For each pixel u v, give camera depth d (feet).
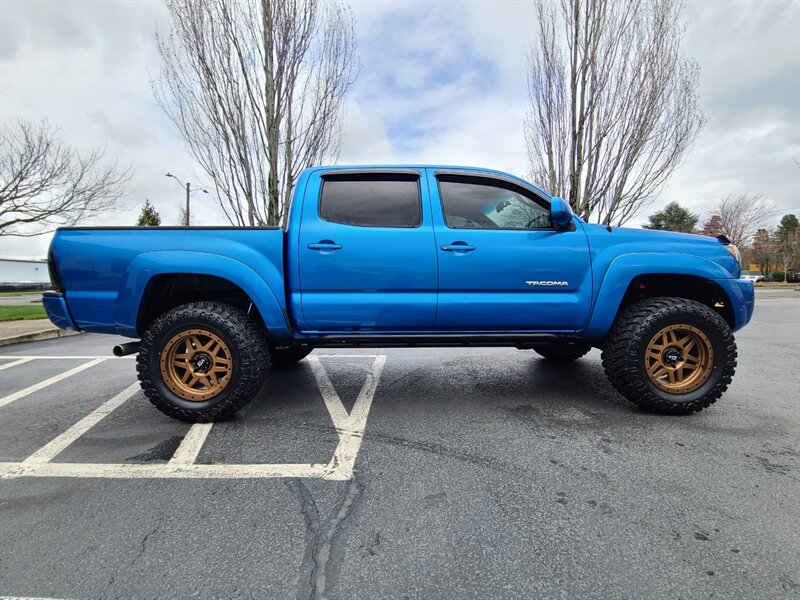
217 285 10.67
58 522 6.39
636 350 10.21
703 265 10.53
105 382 14.61
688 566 5.29
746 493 6.91
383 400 12.00
